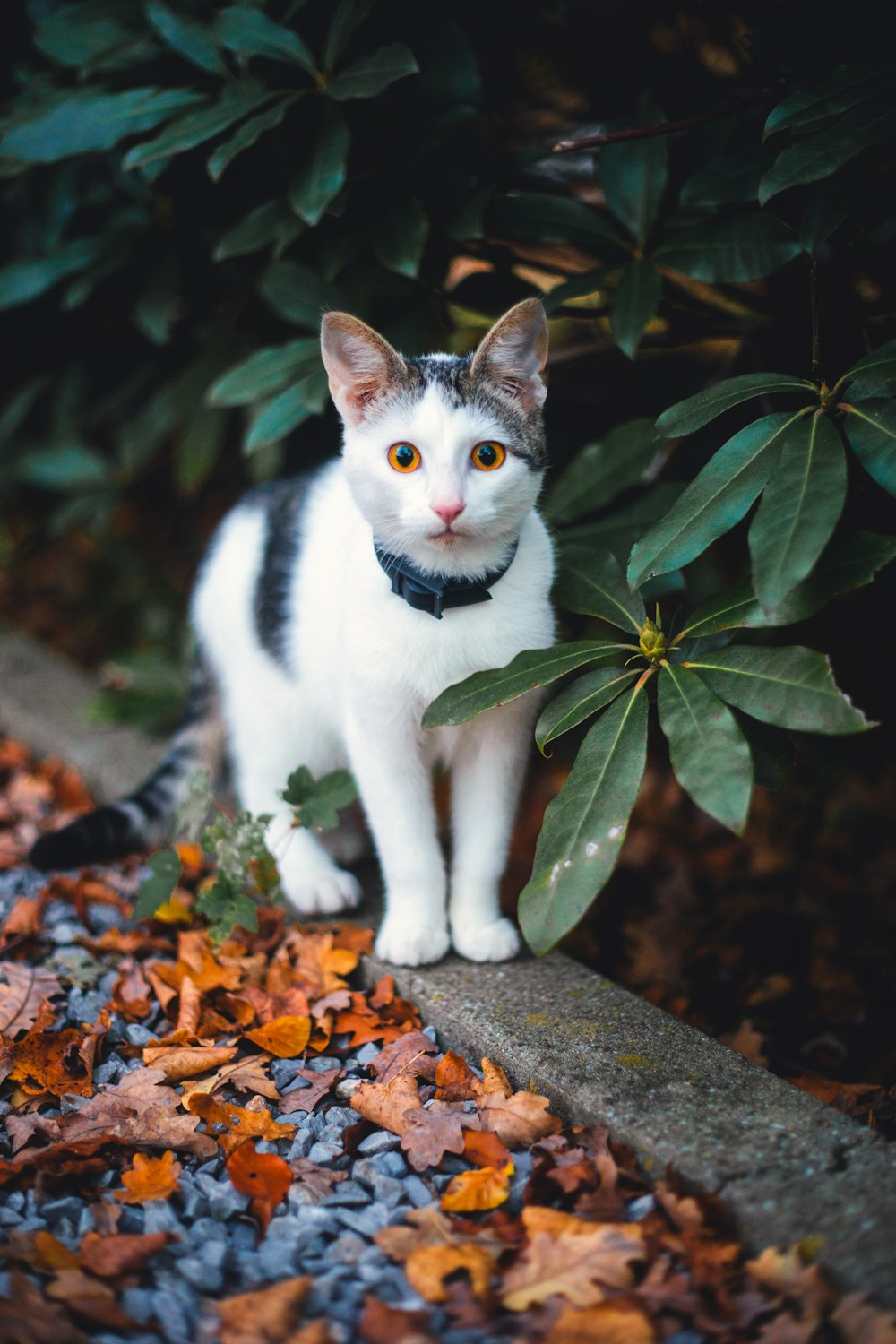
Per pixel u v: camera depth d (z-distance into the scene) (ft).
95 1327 4.88
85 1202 5.74
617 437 8.61
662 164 8.23
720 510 6.13
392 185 8.71
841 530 8.21
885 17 7.18
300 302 9.46
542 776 11.73
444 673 7.17
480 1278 5.00
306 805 7.86
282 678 8.59
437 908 7.83
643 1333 4.61
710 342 9.42
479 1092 6.44
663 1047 6.53
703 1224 5.19
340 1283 5.13
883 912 9.29
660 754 10.57
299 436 11.57
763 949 9.09
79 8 9.30
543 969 7.55
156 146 7.95
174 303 11.41
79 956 8.16
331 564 8.01
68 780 11.34
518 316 6.90
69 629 15.51
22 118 9.23
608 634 9.20
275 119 7.66
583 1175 5.59
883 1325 4.49
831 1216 5.11
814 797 10.69
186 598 15.17
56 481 13.46
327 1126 6.39
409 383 6.93
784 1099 5.99
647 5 8.52
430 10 8.79
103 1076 6.81
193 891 9.18
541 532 7.61
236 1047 7.04
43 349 13.65
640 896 10.00
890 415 5.93
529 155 8.93
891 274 8.10
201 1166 6.05
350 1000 7.40
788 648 6.00
